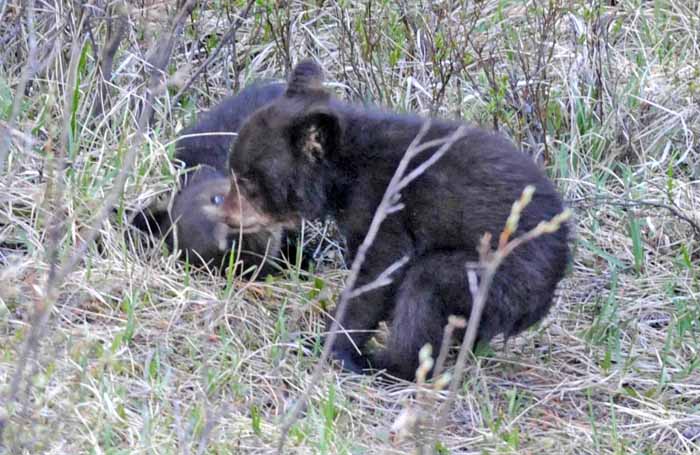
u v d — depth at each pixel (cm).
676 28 1559
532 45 1475
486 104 1355
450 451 936
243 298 1111
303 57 1444
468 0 1537
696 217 1287
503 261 995
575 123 1377
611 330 1129
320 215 1072
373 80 1366
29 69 1023
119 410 918
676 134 1408
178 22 1258
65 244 1108
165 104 1313
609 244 1264
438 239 1019
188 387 980
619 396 1041
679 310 1147
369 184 1042
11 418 863
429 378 1030
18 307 1042
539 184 1030
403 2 1480
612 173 1334
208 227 1123
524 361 1080
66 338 979
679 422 996
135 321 1043
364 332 1045
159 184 1195
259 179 1060
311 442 919
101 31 1354
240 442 911
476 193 1009
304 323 1098
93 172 1189
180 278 1121
